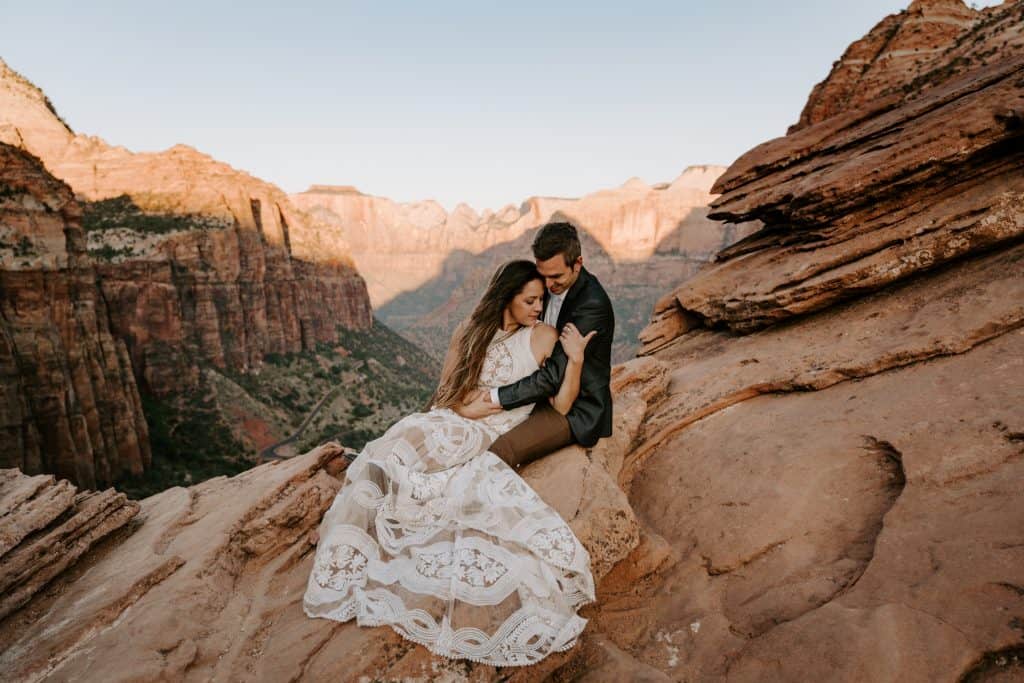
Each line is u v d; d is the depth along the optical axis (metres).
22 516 3.82
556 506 3.57
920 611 2.70
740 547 3.81
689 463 5.05
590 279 3.92
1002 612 2.53
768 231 9.40
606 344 3.99
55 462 38.22
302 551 4.13
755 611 3.32
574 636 2.95
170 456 60.72
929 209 6.47
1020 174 5.96
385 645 2.88
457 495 3.36
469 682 2.81
